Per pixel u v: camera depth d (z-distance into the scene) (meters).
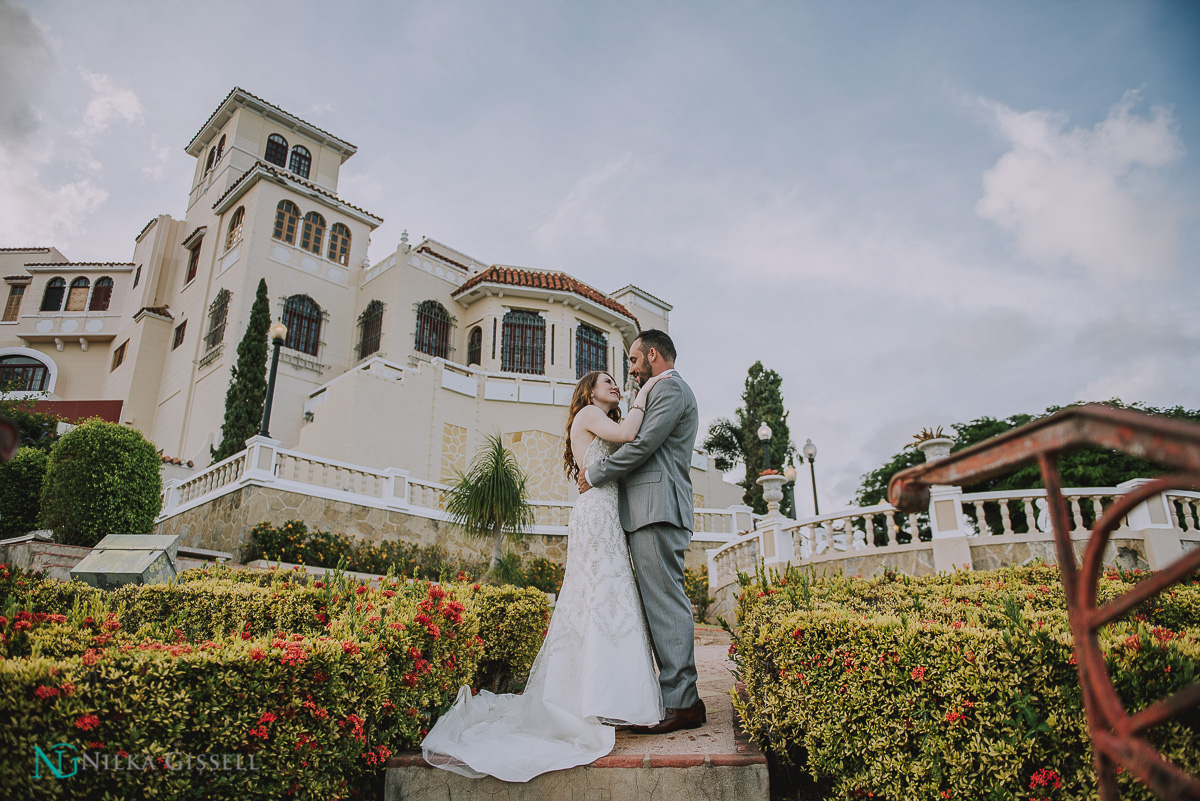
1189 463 0.95
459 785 3.25
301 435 21.73
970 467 1.52
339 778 3.04
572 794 3.16
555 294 26.34
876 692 3.01
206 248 28.05
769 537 13.45
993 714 2.69
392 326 24.97
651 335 4.34
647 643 3.79
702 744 3.48
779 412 28.22
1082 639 1.26
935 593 5.46
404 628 3.68
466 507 12.59
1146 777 1.09
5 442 1.30
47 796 2.26
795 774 3.57
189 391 25.05
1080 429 1.22
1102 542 1.23
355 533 14.12
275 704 2.83
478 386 22.94
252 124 29.56
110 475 11.15
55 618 3.33
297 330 25.14
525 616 5.52
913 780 2.83
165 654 2.68
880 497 30.94
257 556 12.36
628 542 4.04
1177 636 3.03
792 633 3.36
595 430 4.14
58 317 31.94
